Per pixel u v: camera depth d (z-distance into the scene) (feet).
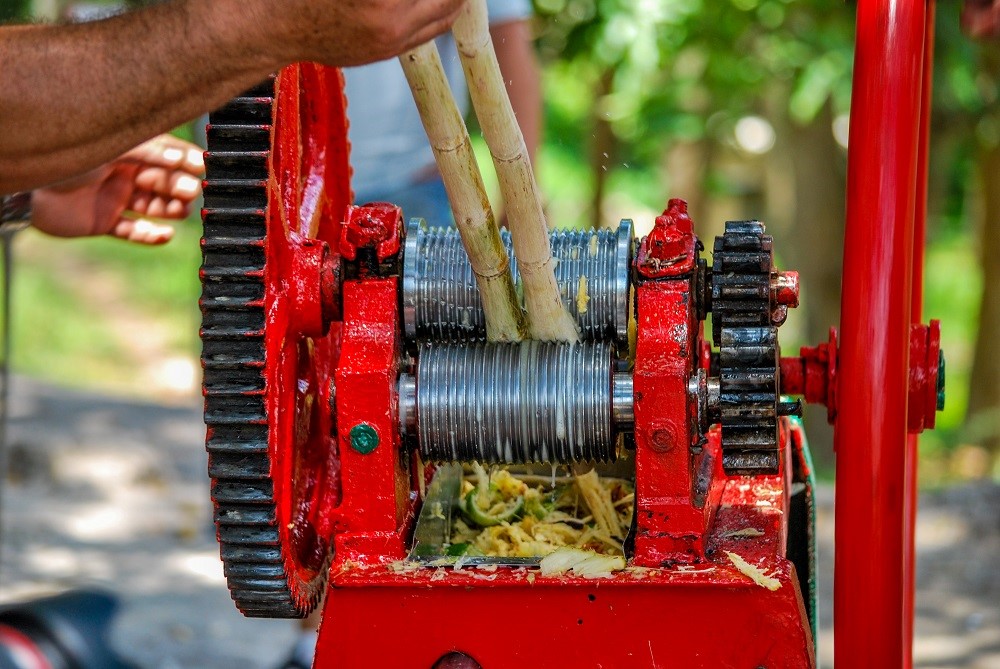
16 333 39.75
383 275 5.48
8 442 18.84
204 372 5.06
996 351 32.50
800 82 22.35
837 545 5.26
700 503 5.33
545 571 5.10
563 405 5.27
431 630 5.18
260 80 4.35
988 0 6.40
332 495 5.82
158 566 14.93
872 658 5.19
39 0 14.78
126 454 19.08
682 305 5.22
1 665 3.67
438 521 5.76
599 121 25.20
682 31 22.02
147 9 4.32
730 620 5.03
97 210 7.88
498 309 5.43
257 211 5.05
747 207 46.62
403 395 5.36
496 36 10.51
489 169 28.66
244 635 12.59
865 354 5.14
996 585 15.67
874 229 5.12
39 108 4.27
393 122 10.63
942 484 25.72
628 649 5.09
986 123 27.73
